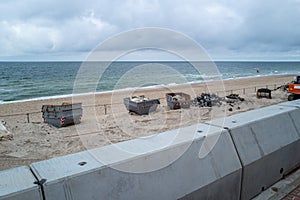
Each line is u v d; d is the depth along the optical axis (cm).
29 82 3500
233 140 220
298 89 1636
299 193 233
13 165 645
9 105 1834
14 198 118
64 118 1004
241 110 1323
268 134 251
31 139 863
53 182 130
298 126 291
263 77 4541
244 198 219
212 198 193
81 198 136
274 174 249
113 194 147
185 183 177
